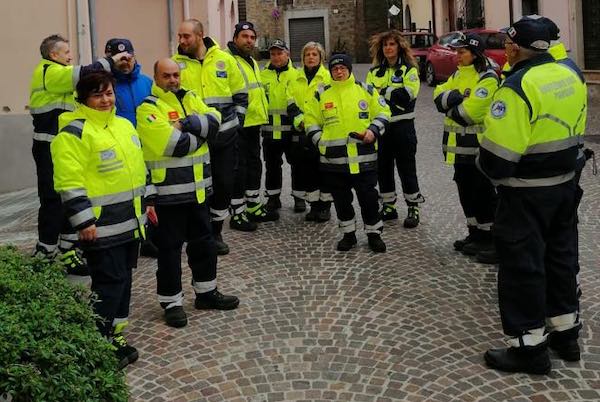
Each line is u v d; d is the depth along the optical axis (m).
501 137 3.56
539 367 3.69
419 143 11.50
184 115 4.50
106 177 3.80
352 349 4.10
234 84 6.08
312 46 6.92
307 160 6.98
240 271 5.57
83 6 9.41
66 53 5.59
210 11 13.10
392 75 6.67
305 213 7.51
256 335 4.35
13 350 2.53
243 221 6.84
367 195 5.88
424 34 22.66
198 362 4.00
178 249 4.53
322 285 5.19
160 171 4.42
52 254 5.46
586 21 15.10
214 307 4.79
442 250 5.97
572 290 3.82
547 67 3.64
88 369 2.75
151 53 11.59
